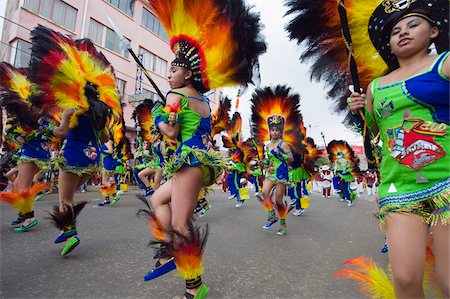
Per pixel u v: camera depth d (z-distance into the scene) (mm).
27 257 3072
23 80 4234
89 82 3367
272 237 4426
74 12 15930
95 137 3408
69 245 3082
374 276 1910
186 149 2291
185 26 2625
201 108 2533
